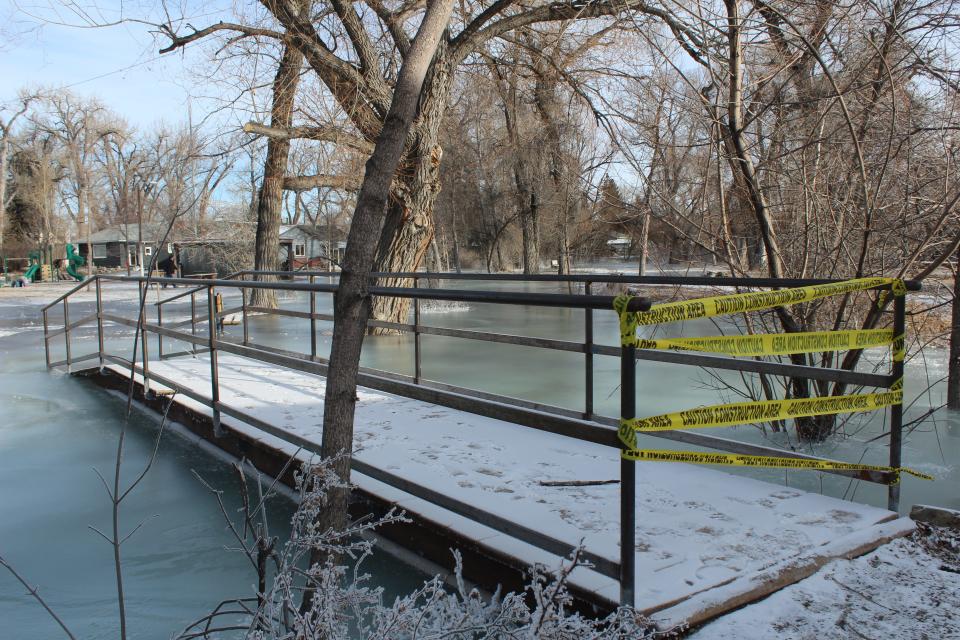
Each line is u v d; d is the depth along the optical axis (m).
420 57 2.40
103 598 3.17
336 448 2.40
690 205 6.06
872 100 5.17
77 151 62.00
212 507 4.31
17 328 15.45
